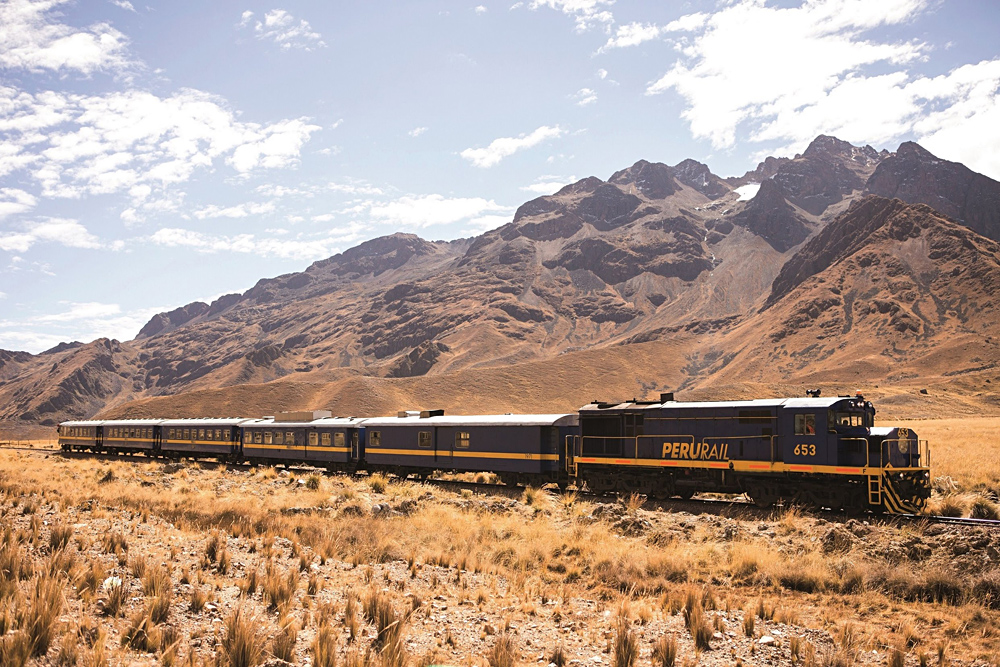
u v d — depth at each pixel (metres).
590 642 12.04
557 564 18.55
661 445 31.02
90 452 75.06
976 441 57.94
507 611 13.65
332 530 19.95
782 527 22.62
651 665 10.91
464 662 10.55
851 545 19.38
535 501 30.25
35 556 13.91
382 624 11.58
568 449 35.00
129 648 9.52
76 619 10.21
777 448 27.61
